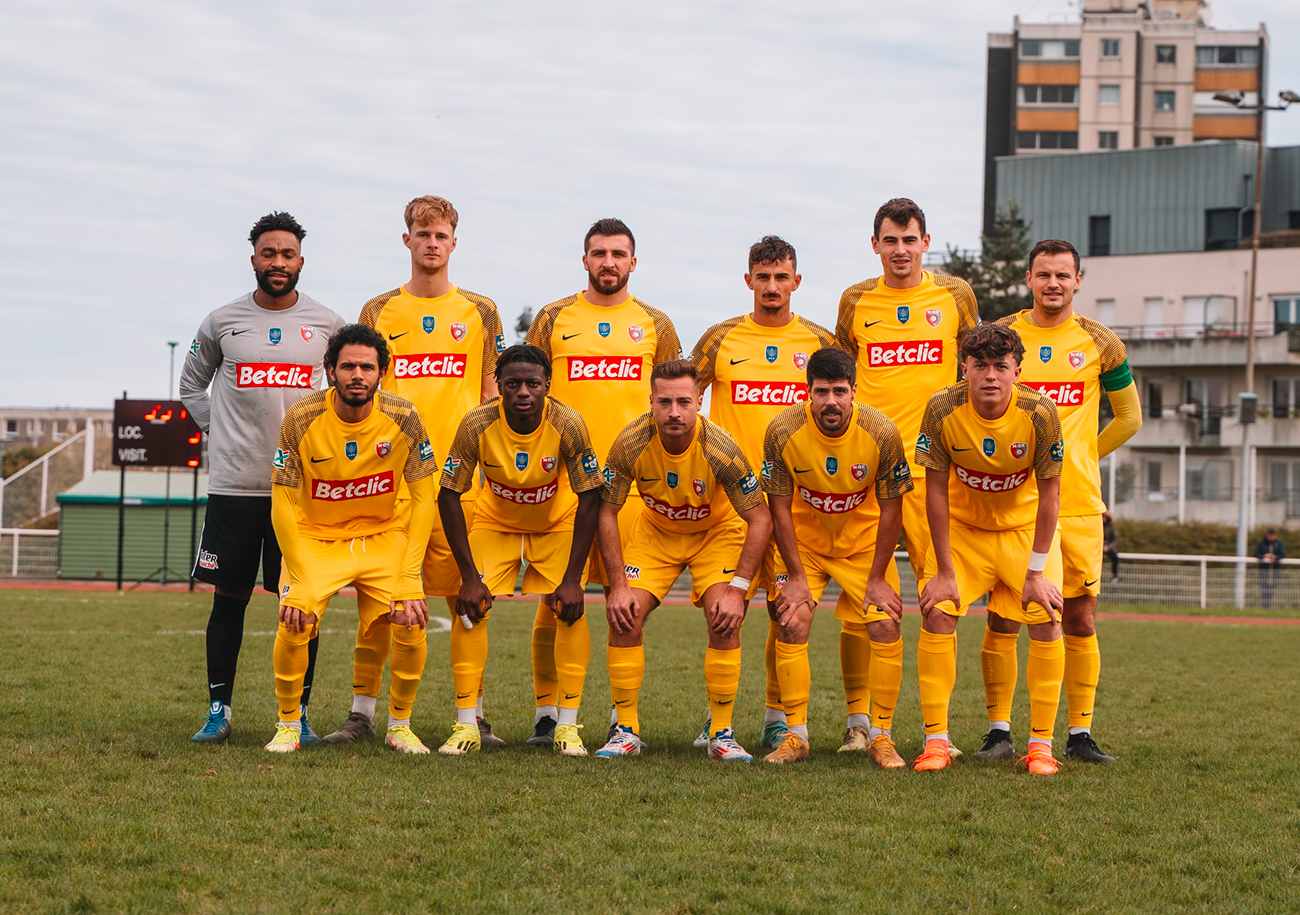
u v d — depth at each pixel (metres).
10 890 4.28
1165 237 51.34
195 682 9.85
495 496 7.09
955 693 10.37
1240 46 70.06
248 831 5.02
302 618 6.65
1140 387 48.16
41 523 35.22
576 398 7.73
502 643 13.89
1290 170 53.28
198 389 7.76
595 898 4.36
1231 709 9.73
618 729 7.21
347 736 7.27
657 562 7.29
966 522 7.18
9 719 7.69
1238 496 42.69
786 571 7.45
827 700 9.94
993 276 50.81
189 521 30.70
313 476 6.85
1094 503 7.44
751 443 7.82
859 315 7.87
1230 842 5.28
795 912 4.28
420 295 7.73
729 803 5.75
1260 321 48.12
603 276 7.58
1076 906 4.44
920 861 4.89
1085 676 7.41
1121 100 69.50
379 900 4.28
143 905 4.18
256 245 7.34
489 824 5.24
